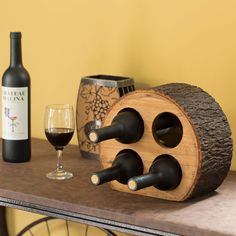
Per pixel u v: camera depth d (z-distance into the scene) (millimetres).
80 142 2357
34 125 2609
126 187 2053
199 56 2289
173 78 2338
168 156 2002
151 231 1888
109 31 2420
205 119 1988
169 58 2334
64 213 2000
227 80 2258
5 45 2613
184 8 2289
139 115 2037
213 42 2264
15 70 2246
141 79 2389
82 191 2062
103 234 2553
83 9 2451
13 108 2258
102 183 1984
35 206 2039
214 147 1984
